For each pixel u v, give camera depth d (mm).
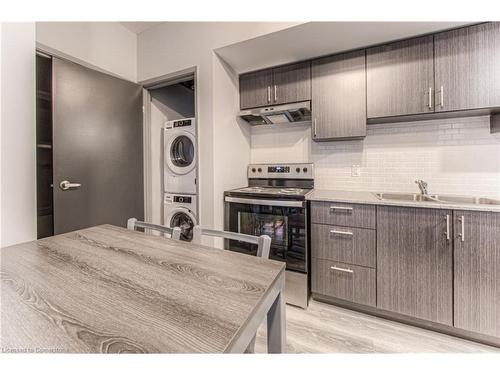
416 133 2090
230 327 528
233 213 2186
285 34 1811
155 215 2719
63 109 1852
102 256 935
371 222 1705
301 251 1903
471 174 1913
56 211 1817
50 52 1847
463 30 1659
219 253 970
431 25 1654
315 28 1730
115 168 2240
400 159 2150
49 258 914
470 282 1439
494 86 1583
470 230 1431
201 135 2229
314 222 1901
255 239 1028
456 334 1534
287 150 2660
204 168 2238
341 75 2062
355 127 2023
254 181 2717
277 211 1991
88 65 2123
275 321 825
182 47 2270
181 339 495
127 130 2355
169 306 604
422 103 1792
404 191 2139
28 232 1515
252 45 1986
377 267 1693
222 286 703
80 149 1965
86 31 2115
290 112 2273
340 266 1816
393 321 1714
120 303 618
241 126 2611
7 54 1416
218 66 2180
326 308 1890
